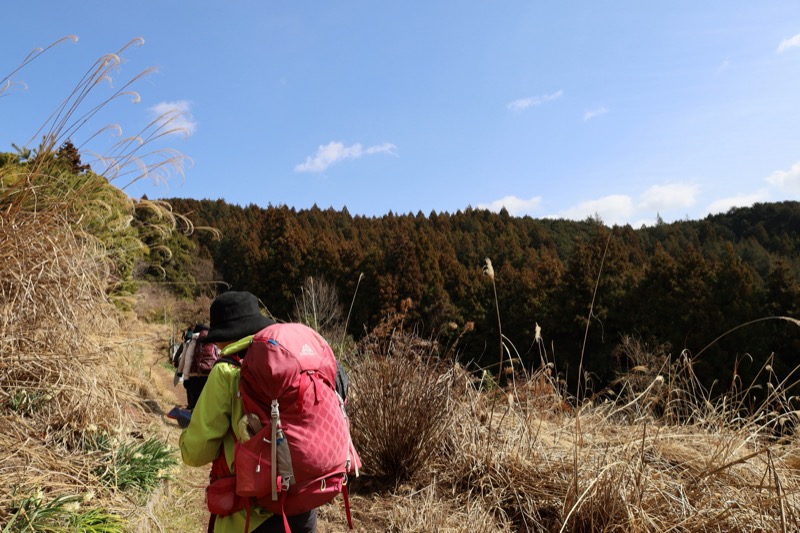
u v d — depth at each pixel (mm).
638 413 4551
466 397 4980
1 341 3580
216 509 2094
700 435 4270
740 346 28375
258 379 2068
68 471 3367
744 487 3480
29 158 4188
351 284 51094
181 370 6809
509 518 3887
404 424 4422
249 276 56938
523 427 4613
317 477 2088
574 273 40000
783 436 4043
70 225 4250
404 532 3611
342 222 98688
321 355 2225
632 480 3627
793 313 28516
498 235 91062
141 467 3771
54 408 3775
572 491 3762
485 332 43969
